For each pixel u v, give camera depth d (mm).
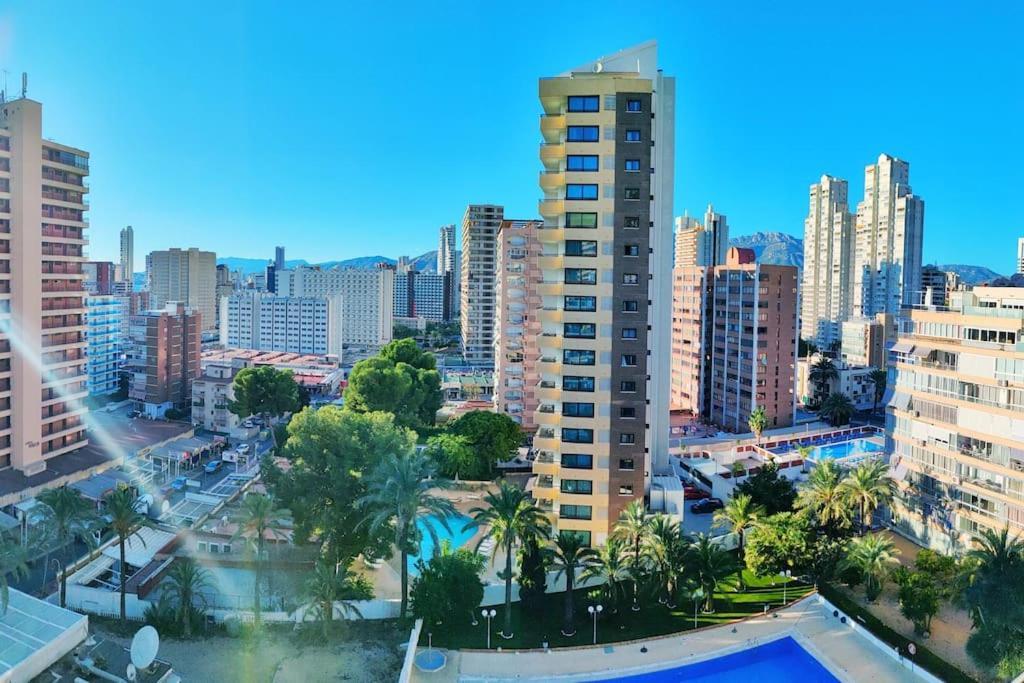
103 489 91625
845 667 53906
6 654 46094
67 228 100500
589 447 73438
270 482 70188
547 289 73812
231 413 133875
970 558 54469
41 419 95438
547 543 66500
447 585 58000
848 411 138625
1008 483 65375
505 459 107562
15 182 90938
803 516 71625
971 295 73000
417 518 57156
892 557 63844
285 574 66875
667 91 80250
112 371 169875
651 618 62406
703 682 53469
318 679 51562
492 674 53312
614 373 73125
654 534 62562
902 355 78938
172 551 72938
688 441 123562
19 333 91688
